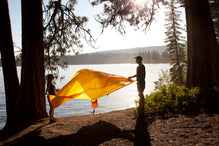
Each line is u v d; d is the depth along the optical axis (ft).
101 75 20.36
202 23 21.79
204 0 21.85
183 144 10.36
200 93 18.10
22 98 20.56
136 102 20.01
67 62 31.32
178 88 20.63
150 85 335.06
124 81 19.52
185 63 94.12
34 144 13.02
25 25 20.48
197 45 22.04
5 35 20.81
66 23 29.71
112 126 15.90
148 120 16.31
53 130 16.19
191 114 15.56
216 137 10.54
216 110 15.19
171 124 14.11
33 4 20.49
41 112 21.53
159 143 11.00
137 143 11.46
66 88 19.84
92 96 19.33
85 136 13.94
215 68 28.63
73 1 30.50
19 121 20.12
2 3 20.40
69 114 174.60
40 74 21.38
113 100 248.73
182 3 37.78
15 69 21.84
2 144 13.50
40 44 21.33
